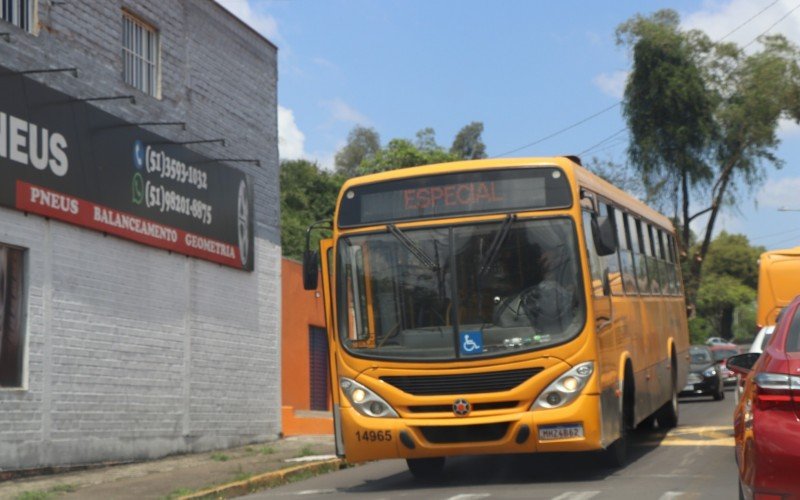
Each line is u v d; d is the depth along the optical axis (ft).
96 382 50.88
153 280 56.65
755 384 23.29
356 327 38.42
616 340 41.29
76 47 50.93
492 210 38.06
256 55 70.95
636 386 45.42
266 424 69.05
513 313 36.96
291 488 44.37
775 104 151.33
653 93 150.20
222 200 64.54
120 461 52.31
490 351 36.70
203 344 61.62
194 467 50.52
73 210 49.26
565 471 41.65
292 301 83.46
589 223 39.65
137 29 57.62
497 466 45.27
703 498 32.04
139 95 56.34
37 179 46.73
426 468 42.96
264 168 71.51
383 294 38.27
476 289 37.35
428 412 37.14
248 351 67.31
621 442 41.78
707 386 94.63
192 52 62.44
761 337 50.29
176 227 58.85
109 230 52.21
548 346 36.40
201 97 63.21
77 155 49.83
